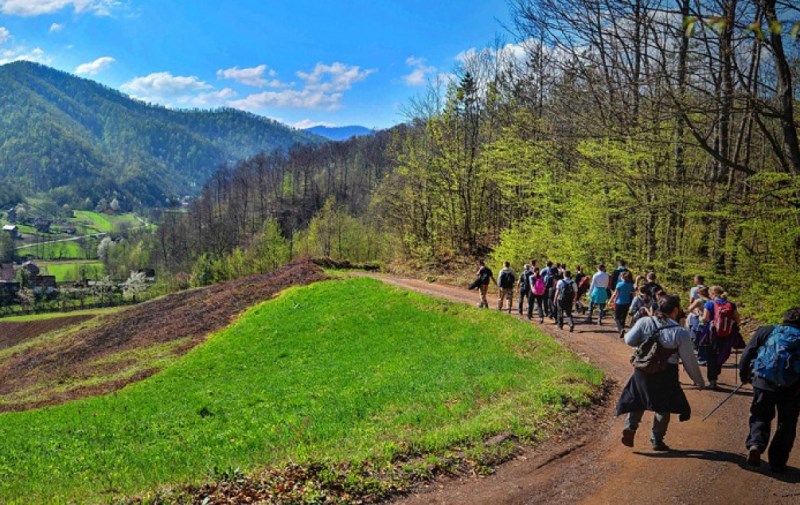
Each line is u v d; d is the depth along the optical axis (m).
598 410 10.21
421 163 48.47
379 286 31.88
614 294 17.91
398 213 53.38
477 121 47.50
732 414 9.95
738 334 11.92
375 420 11.02
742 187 19.61
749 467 7.36
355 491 6.61
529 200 31.81
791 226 15.38
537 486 6.90
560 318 19.75
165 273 112.88
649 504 6.34
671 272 23.39
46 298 111.56
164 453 11.11
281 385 17.44
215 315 35.22
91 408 18.31
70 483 8.96
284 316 29.94
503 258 34.50
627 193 23.06
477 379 13.20
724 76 16.33
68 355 35.31
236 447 10.58
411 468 7.21
